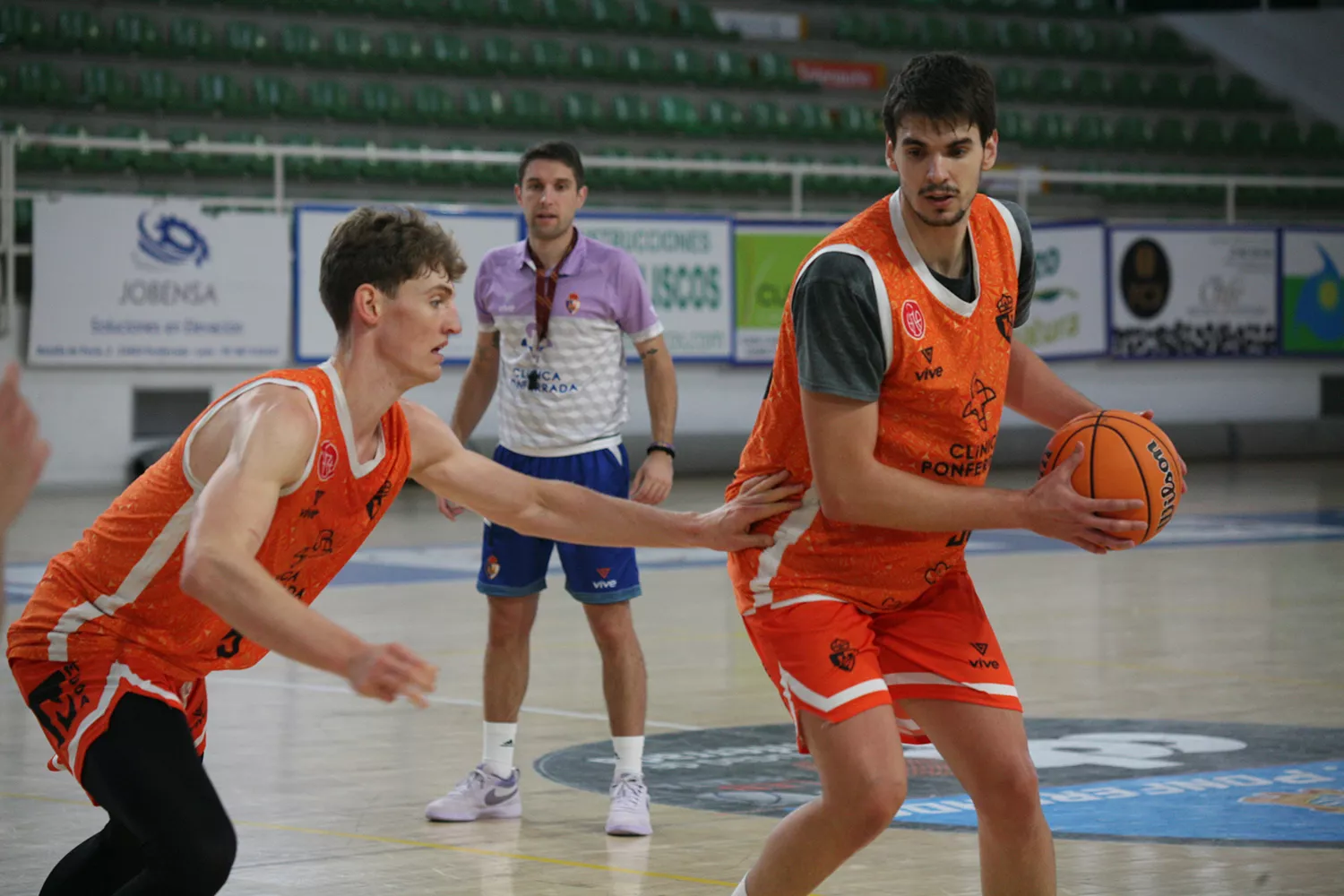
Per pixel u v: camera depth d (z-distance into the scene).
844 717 3.51
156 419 18.77
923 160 3.38
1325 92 27.12
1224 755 6.43
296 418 3.15
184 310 18.00
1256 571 12.89
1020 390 3.99
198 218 18.00
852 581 3.66
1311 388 23.09
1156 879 4.65
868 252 3.49
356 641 2.79
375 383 3.32
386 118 21.64
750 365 20.17
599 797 5.86
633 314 6.00
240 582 2.88
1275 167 25.86
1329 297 22.72
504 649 5.59
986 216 3.65
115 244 17.72
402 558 13.84
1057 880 4.64
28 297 17.88
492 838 5.26
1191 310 21.97
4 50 20.31
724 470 20.19
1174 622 10.32
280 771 6.29
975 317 3.56
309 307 18.45
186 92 21.08
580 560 5.52
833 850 3.53
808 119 24.39
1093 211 24.14
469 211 18.58
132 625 3.34
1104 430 3.56
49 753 6.55
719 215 19.77
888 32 26.19
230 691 8.13
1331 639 9.59
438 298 3.32
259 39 21.69
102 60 20.84
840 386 3.44
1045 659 8.91
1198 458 22.36
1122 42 27.50
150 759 3.18
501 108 22.59
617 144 22.91
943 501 3.47
